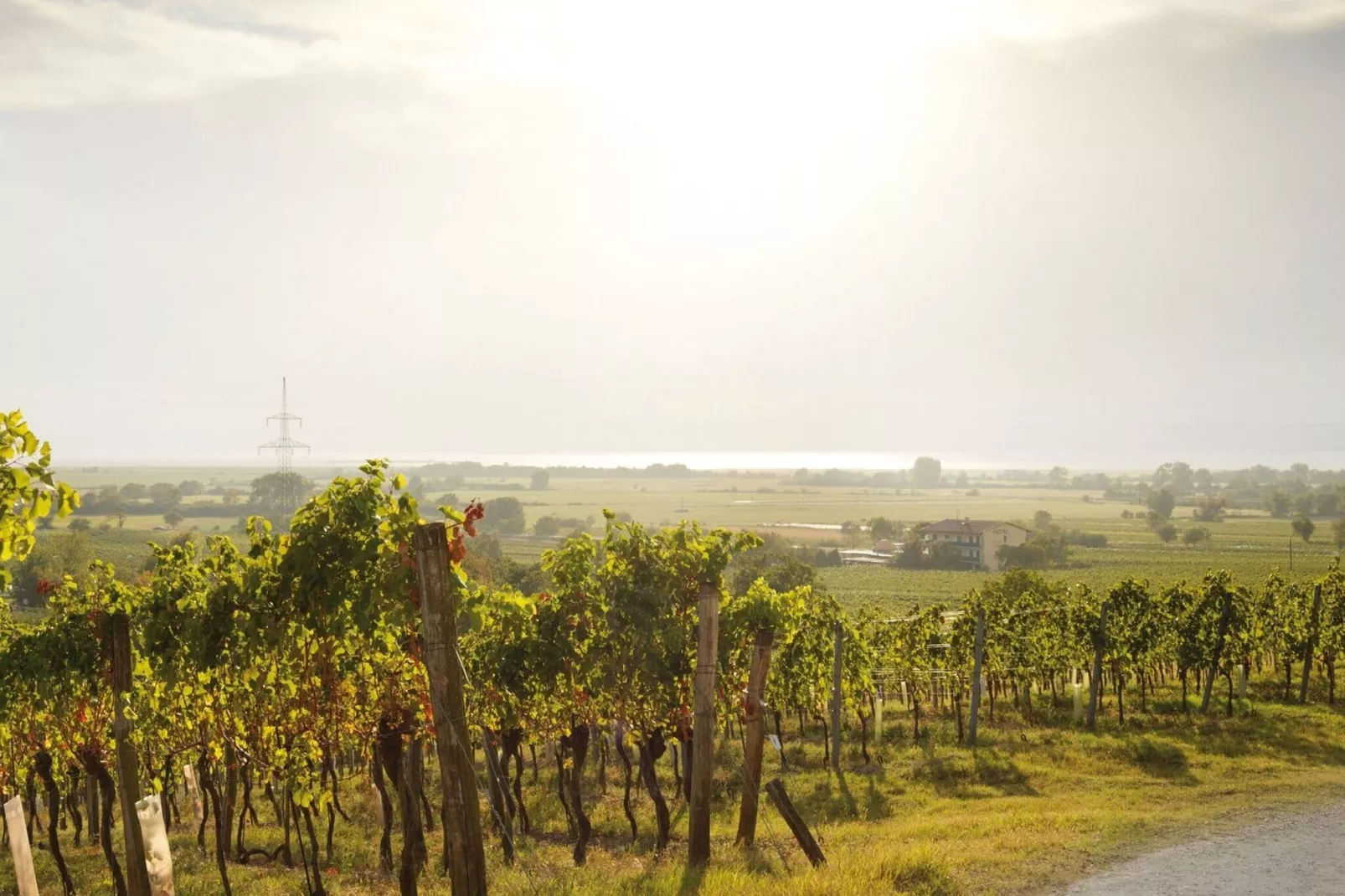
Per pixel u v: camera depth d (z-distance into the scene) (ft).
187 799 76.38
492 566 242.17
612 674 51.49
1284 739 73.20
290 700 41.98
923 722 98.43
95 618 44.14
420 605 31.83
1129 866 41.09
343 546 36.22
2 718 46.96
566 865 47.62
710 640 42.98
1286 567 391.86
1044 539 480.64
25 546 26.58
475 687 59.88
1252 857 42.19
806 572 230.07
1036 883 38.88
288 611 38.42
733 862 42.93
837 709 77.97
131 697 42.68
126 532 537.65
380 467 36.73
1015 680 103.76
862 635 101.24
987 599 137.69
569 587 52.85
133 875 35.58
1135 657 93.09
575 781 50.72
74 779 59.77
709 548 51.78
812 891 35.63
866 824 55.88
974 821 52.60
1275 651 105.09
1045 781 66.44
